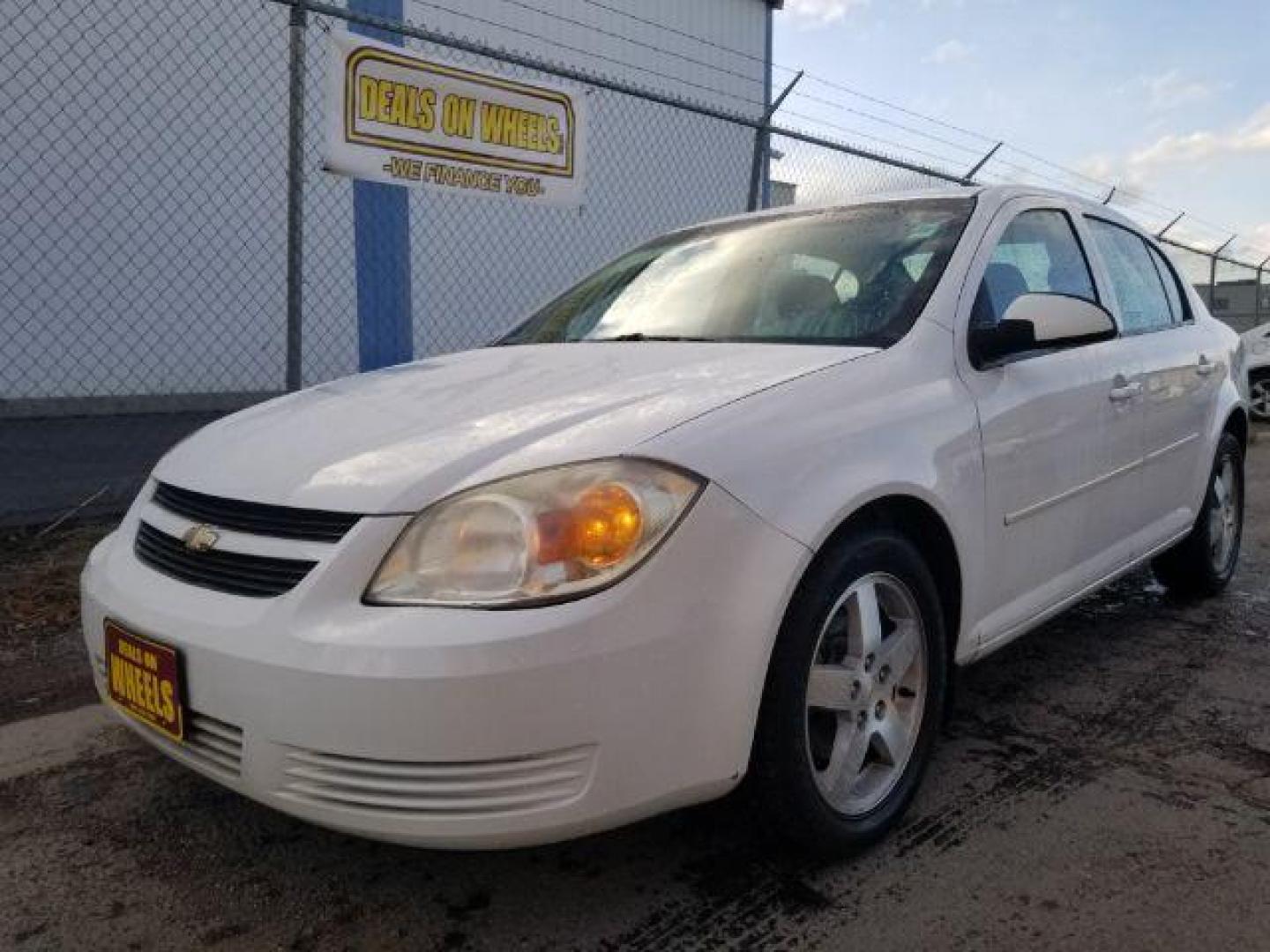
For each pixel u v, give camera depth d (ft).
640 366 8.68
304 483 6.96
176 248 31.45
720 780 6.75
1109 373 10.99
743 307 10.06
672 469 6.63
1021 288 10.36
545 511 6.31
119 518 17.58
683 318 10.29
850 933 7.00
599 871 7.79
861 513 7.70
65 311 29.76
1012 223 10.64
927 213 10.53
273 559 6.71
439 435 7.30
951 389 8.74
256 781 6.48
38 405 29.35
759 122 24.08
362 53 17.40
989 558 9.02
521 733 6.04
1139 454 11.69
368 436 7.53
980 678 11.86
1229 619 14.07
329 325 33.96
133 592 7.34
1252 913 7.18
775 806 7.22
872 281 9.65
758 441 7.07
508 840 6.18
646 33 42.98
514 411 7.64
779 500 6.94
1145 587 15.64
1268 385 38.68
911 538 8.46
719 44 46.55
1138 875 7.68
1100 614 14.28
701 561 6.55
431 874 7.78
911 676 8.34
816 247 10.56
